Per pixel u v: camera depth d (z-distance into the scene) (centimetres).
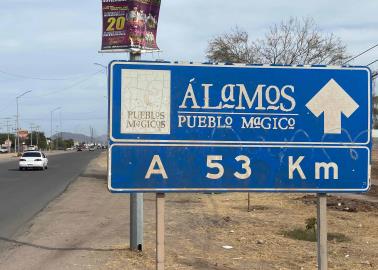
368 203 1875
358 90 595
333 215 1535
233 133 582
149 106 571
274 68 588
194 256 904
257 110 585
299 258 905
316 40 3541
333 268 838
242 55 3631
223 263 855
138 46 849
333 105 592
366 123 595
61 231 1166
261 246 1015
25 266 820
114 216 1435
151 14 867
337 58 3509
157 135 572
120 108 568
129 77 570
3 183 2691
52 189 2334
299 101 589
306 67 590
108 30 858
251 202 1873
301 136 589
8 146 13025
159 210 571
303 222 1350
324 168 591
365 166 594
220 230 1210
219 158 580
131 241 923
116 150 567
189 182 575
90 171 3931
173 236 1114
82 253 908
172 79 575
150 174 570
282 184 587
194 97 577
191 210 1612
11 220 1347
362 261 895
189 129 576
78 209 1595
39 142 16062
